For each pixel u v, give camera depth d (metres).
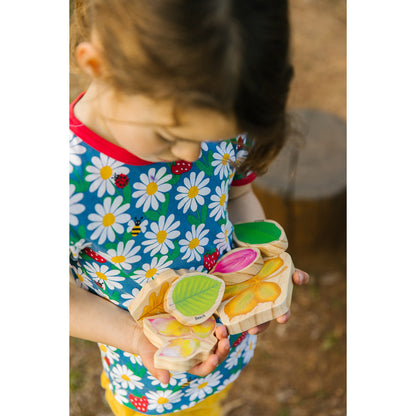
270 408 1.62
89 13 0.71
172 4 0.63
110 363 1.08
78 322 0.94
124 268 0.88
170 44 0.64
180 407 1.08
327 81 2.02
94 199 0.79
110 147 0.78
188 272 0.94
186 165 0.87
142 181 0.82
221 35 0.64
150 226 0.86
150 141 0.73
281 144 0.91
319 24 2.16
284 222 1.74
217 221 0.96
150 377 1.02
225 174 0.95
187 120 0.68
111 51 0.68
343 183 1.69
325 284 1.86
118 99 0.71
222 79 0.65
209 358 0.86
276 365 1.72
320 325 1.81
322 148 1.71
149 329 0.89
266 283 0.96
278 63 0.70
